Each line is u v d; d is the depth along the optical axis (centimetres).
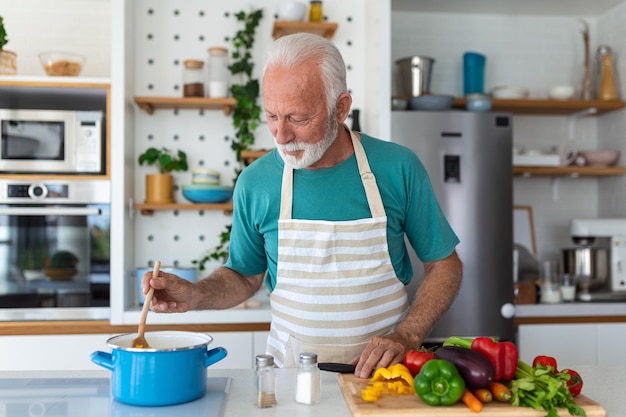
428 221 182
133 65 337
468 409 118
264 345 300
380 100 308
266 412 121
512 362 129
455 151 311
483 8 372
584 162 363
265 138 347
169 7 344
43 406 125
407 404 121
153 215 340
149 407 124
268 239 181
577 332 316
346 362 175
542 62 383
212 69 329
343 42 350
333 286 174
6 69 305
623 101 363
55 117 299
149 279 147
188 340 142
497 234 311
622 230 335
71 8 344
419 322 165
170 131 342
